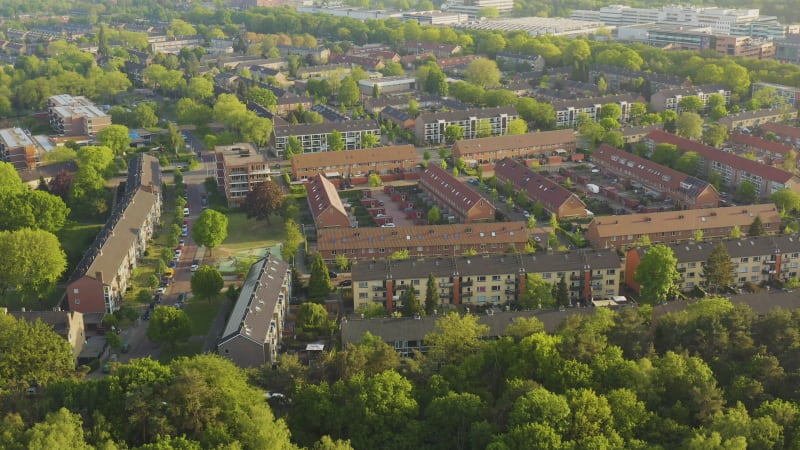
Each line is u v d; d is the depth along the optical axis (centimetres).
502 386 18912
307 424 18125
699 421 17488
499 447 16012
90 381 18562
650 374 18262
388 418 17550
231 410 17188
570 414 16838
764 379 18325
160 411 17088
